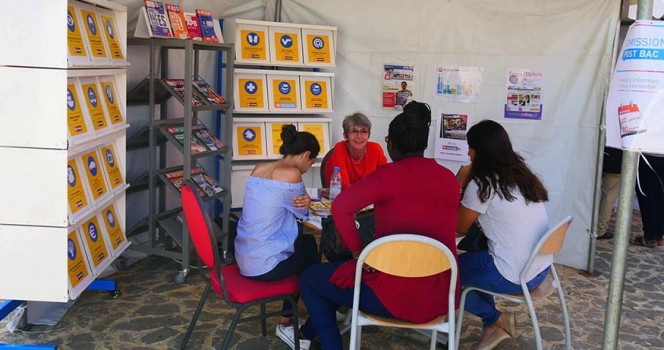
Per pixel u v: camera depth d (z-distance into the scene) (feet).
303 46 17.42
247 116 17.69
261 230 9.72
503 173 9.55
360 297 8.71
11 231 9.73
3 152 9.53
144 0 13.66
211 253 9.09
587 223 15.89
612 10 14.94
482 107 16.98
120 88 12.69
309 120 17.84
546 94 16.05
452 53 17.13
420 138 8.50
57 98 9.43
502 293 9.82
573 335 12.24
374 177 8.46
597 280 15.51
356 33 18.10
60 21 9.29
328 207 11.38
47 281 9.84
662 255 18.33
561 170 16.06
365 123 12.91
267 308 12.93
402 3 17.52
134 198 15.80
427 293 8.45
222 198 17.11
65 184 9.62
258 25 16.96
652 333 12.59
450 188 8.48
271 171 9.97
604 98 15.14
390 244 8.02
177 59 16.47
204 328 11.76
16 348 9.94
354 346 8.64
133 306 12.60
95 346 10.82
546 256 9.82
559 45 15.74
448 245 8.57
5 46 9.32
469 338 11.83
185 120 13.65
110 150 12.49
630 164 7.11
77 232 10.68
